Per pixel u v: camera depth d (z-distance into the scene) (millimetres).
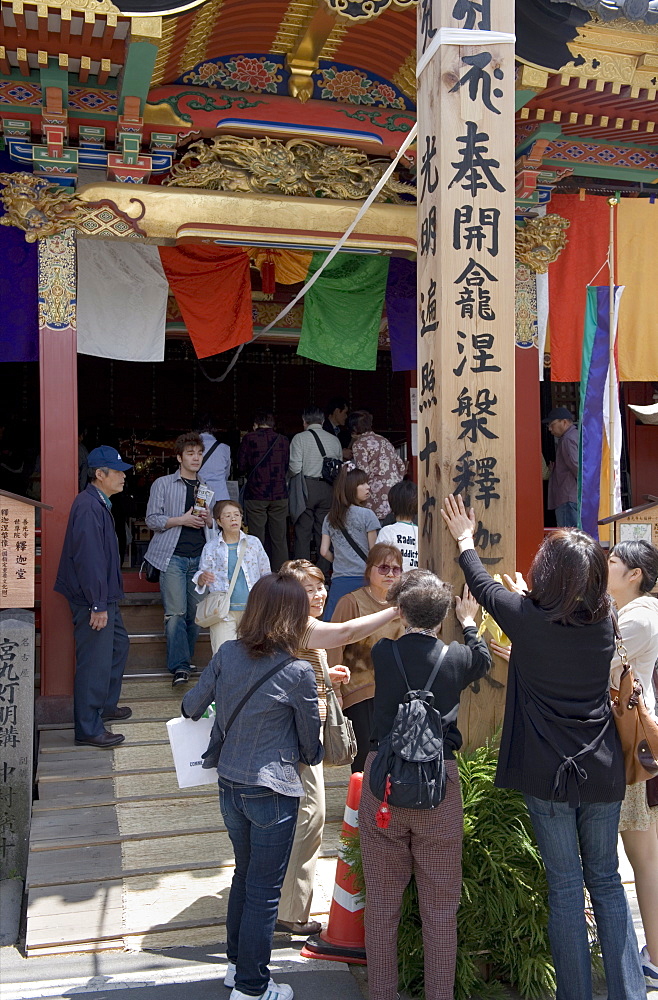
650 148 7426
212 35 6121
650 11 5535
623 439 10031
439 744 3088
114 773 5285
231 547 5516
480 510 3715
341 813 5059
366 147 6812
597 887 3182
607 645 3125
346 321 7766
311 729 3338
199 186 6461
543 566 3145
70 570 5648
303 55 6445
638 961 3143
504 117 3771
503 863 3391
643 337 7480
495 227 3754
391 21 6180
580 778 3033
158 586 7934
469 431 3717
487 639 3738
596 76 5926
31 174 6160
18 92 5941
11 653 5102
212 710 3752
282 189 6641
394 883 3227
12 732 5082
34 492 11938
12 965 3707
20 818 5070
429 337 3846
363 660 4738
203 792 5160
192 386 13008
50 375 6180
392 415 13508
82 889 4191
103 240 6895
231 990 3498
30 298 6480
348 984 3598
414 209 6773
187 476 6680
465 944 3445
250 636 3377
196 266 7246
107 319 6984
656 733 3141
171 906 4105
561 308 7480
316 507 7973
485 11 3762
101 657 5625
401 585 3338
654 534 5887
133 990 3508
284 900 3955
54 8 4918
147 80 5520
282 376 13266
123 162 6289
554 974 3408
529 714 3146
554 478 8922
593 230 7523
